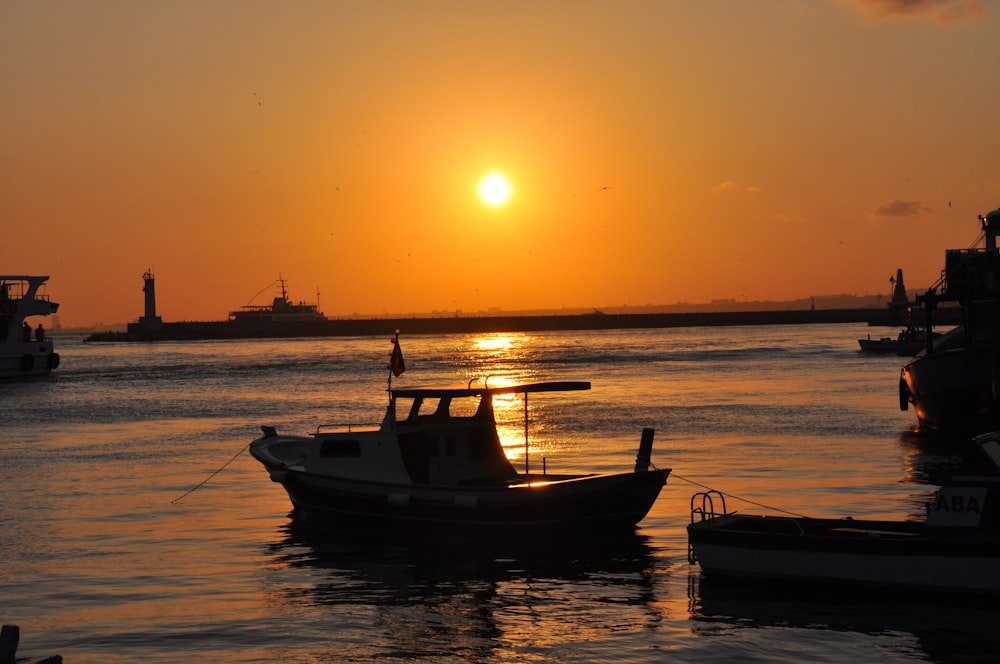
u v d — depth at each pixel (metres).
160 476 63.69
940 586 31.98
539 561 39.31
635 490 43.22
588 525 42.94
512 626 30.98
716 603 32.84
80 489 58.84
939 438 75.31
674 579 36.09
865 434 78.50
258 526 47.44
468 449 46.00
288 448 55.16
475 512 42.84
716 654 28.05
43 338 177.00
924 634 29.25
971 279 74.50
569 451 71.12
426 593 35.00
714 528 35.44
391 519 44.88
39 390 152.62
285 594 35.19
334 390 139.25
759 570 34.53
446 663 27.88
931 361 73.69
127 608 33.72
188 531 46.41
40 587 36.56
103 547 43.19
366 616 32.38
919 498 50.66
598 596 34.12
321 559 40.44
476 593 34.88
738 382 138.75
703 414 96.31
